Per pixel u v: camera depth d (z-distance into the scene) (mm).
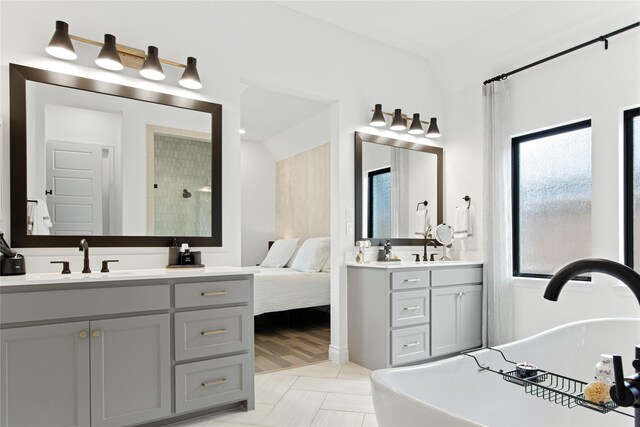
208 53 2785
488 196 3541
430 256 3941
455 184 4004
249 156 6359
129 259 2449
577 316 2953
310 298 4137
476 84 3834
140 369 1964
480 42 3574
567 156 3244
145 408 1966
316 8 3166
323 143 5312
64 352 1791
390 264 3068
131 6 2525
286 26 3145
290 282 4039
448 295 3305
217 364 2193
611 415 1571
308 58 3246
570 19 3004
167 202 2592
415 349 3072
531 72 3375
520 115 3451
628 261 2779
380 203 3619
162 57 2615
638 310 2619
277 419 2201
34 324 1736
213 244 2729
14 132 2156
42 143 2236
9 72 2160
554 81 3209
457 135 4000
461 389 1352
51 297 1770
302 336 4121
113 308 1909
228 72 2857
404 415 984
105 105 2430
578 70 3051
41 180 2225
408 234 3807
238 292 2287
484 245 3547
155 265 2533
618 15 2793
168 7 2652
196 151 2707
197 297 2150
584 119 3041
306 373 2975
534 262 3426
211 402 2164
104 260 2291
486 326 3475
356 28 3463
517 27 3289
